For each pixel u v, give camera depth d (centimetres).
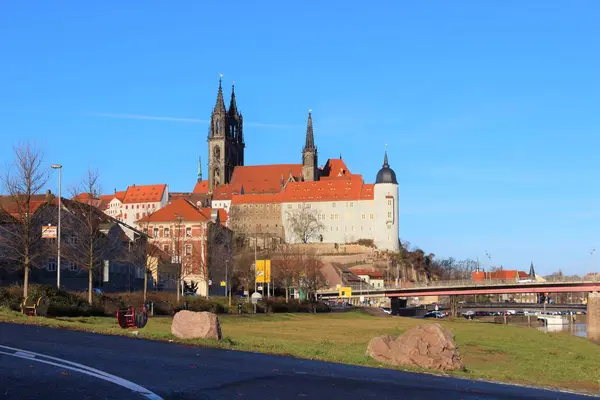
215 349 3350
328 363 3123
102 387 2158
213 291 15325
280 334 6412
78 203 8469
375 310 17538
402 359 3412
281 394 2222
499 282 19625
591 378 5053
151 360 2812
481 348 7281
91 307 6812
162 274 13050
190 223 15925
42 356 2753
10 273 10019
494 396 2486
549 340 9269
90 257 7669
